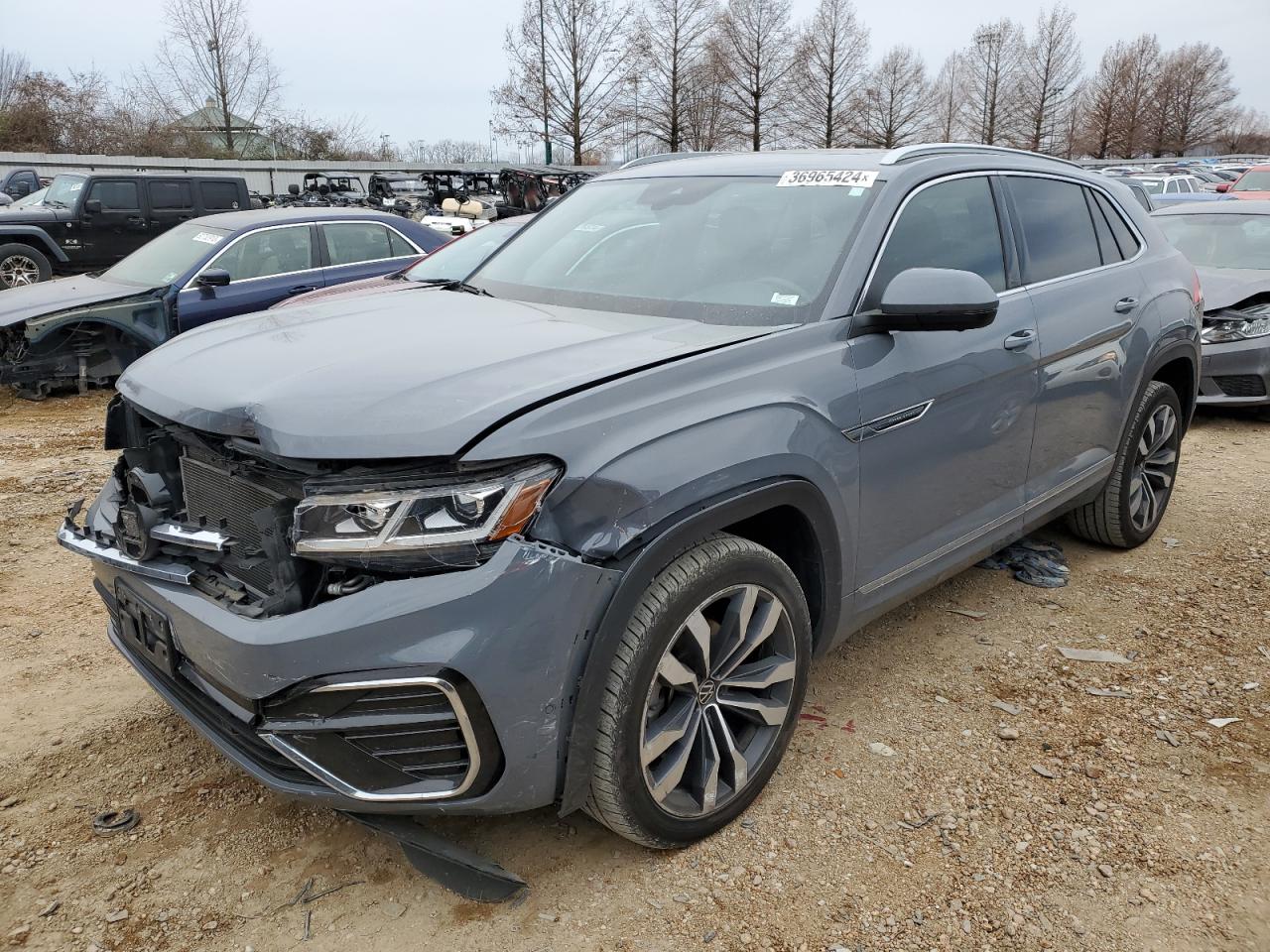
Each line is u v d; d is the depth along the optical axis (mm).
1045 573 4340
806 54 40156
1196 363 4668
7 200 17156
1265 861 2572
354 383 2283
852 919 2363
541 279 3449
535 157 40062
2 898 2404
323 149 41781
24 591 4246
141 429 2836
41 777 2887
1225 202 8680
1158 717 3248
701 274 3111
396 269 9039
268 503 2270
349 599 2064
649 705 2387
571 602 2123
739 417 2451
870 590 3004
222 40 36656
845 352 2785
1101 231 4215
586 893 2434
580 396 2227
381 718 2086
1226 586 4289
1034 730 3166
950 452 3164
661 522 2248
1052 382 3617
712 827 2586
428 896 2432
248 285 8352
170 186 13766
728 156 3850
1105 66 57750
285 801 2793
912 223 3168
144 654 2580
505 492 2062
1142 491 4602
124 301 7988
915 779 2895
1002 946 2291
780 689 2715
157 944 2275
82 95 38906
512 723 2115
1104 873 2518
